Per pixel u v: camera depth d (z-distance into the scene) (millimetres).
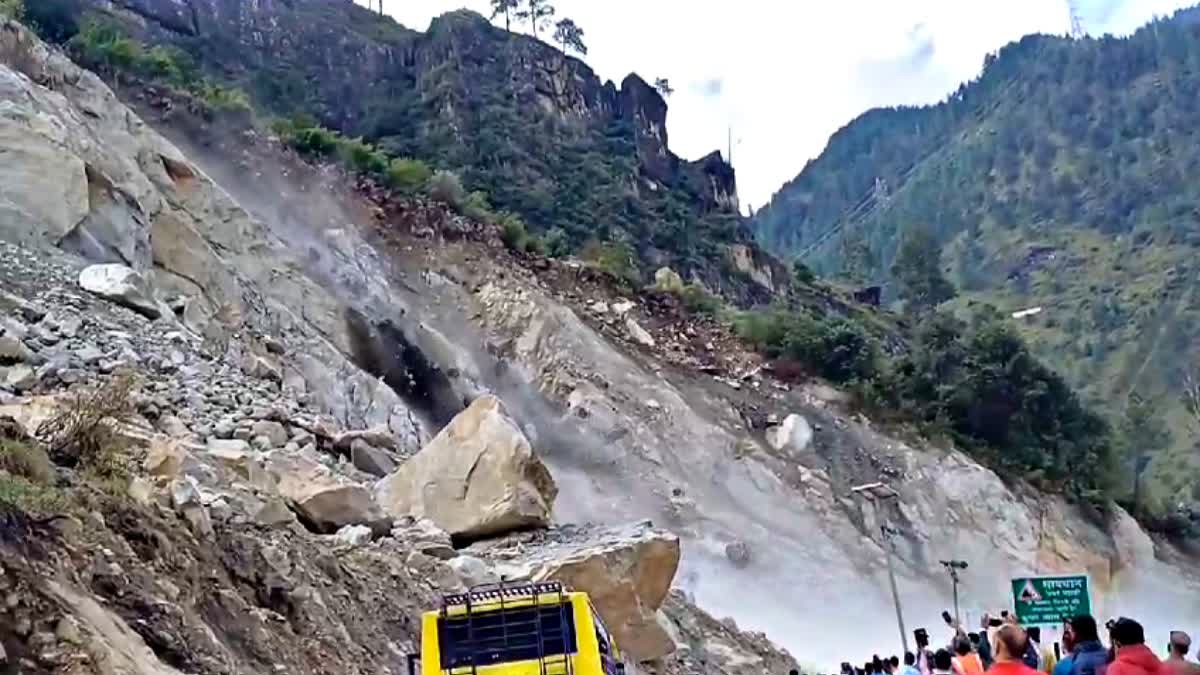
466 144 86375
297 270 40656
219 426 20797
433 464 20922
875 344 66812
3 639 8352
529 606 11695
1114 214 180500
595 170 90938
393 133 88250
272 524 15094
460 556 18281
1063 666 9430
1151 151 193000
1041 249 178750
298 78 90312
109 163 30172
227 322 30859
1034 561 56594
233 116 57281
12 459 10836
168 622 10109
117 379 17641
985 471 59500
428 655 11492
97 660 8617
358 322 43312
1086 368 135250
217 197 38250
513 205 79875
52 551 9602
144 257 28797
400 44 100312
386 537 18578
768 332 64438
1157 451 104625
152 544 11156
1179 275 147125
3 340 20188
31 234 25781
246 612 11695
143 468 14617
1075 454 67375
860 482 54781
